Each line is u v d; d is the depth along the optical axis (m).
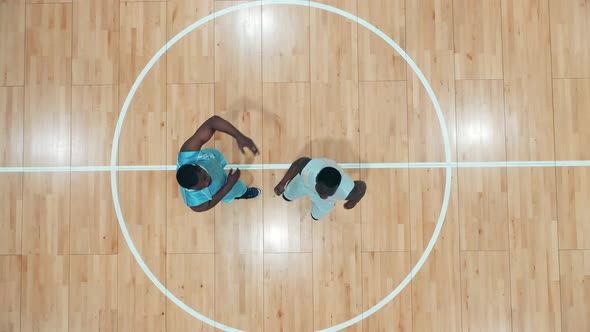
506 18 4.11
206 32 4.10
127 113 4.08
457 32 4.10
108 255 4.02
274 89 4.09
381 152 4.07
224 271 4.01
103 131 4.07
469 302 4.00
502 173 4.06
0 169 4.06
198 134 3.22
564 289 4.00
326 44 4.09
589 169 4.05
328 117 4.08
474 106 4.09
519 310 3.99
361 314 3.99
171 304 3.99
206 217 4.04
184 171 2.87
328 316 3.99
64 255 4.03
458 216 4.04
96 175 4.05
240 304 4.00
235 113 4.09
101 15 4.11
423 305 4.00
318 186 2.89
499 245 4.03
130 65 4.09
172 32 4.10
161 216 4.04
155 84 4.09
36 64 4.09
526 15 4.11
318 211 3.61
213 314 3.99
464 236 4.03
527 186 4.06
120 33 4.10
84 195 4.05
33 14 4.11
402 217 4.04
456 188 4.05
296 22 4.09
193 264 4.02
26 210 4.05
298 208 4.04
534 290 4.00
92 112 4.08
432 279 4.01
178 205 4.04
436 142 4.07
